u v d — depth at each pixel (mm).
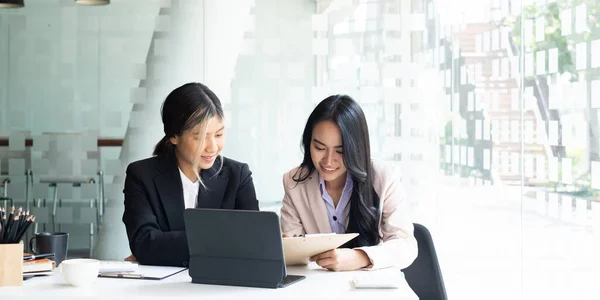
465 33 4023
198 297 2051
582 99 2889
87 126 4664
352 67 4672
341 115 2607
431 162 4492
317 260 2436
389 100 4621
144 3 4664
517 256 3461
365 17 4660
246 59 4691
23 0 4605
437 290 2617
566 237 3025
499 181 3643
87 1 4633
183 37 4664
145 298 2049
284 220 2842
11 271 2219
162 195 2742
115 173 4688
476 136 3912
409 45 4598
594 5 2805
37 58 4621
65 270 2189
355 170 2627
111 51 4656
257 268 2182
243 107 4676
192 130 2619
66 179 4684
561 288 3066
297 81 4703
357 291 2105
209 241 2227
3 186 4660
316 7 4699
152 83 4668
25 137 4648
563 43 3037
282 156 4707
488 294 3740
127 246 4711
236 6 4691
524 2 3387
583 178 2883
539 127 3254
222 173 2881
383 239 2721
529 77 3342
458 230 4121
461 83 4094
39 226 4684
